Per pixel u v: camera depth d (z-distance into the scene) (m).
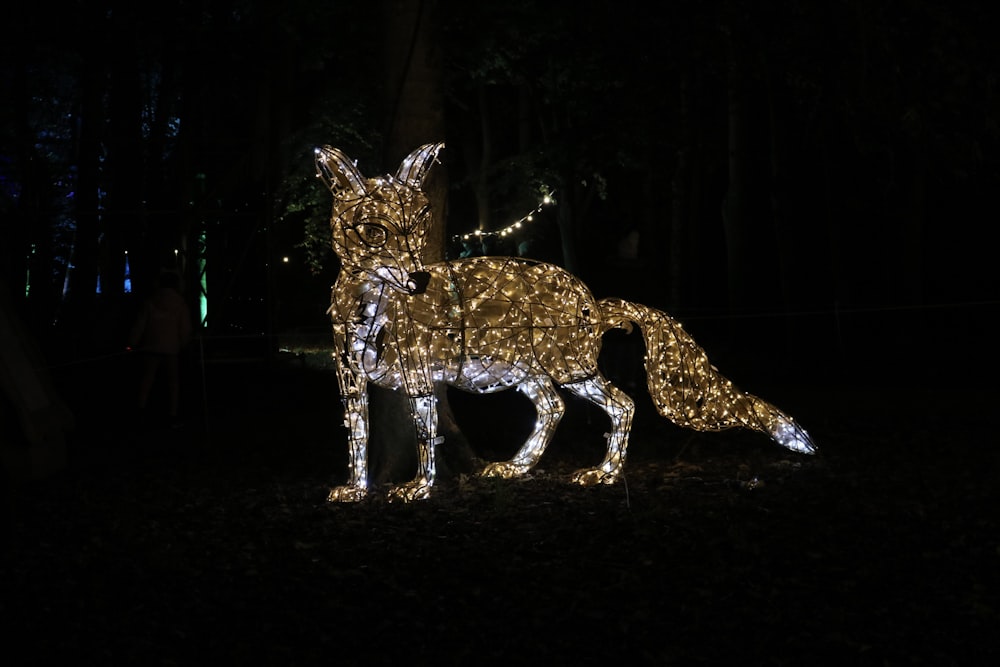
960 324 22.55
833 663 4.79
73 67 21.38
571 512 7.44
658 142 23.33
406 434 8.93
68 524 7.48
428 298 8.09
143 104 24.45
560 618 5.32
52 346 18.62
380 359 8.04
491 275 8.31
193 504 8.11
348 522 7.28
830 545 6.46
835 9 10.50
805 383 16.23
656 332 8.82
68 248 21.86
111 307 19.34
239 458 10.30
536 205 28.08
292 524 7.28
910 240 19.41
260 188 19.59
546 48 21.38
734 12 11.80
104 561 6.47
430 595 5.72
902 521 7.02
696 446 10.12
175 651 5.05
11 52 18.64
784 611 5.34
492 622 5.30
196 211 18.28
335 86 23.23
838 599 5.52
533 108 30.30
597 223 37.09
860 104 10.66
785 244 18.53
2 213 18.06
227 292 19.16
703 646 4.99
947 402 13.34
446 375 8.27
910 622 5.21
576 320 8.44
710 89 24.22
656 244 28.47
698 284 24.88
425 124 9.00
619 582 5.84
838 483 8.22
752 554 6.27
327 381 17.67
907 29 9.90
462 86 29.06
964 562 6.08
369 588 5.86
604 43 17.23
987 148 11.21
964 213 22.33
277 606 5.61
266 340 18.53
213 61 19.98
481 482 8.51
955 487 8.06
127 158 19.23
